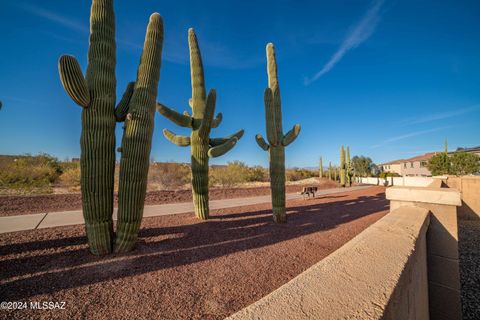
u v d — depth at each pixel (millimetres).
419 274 1792
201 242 4480
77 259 3445
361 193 16328
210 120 5984
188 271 3256
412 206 3053
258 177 23688
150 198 10070
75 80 3297
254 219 6719
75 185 13172
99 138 3629
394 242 1523
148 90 3996
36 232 4656
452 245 2770
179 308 2414
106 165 3697
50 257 3457
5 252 3539
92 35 3791
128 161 3811
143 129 3891
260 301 876
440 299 2875
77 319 2176
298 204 10453
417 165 43500
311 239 4914
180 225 5703
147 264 3400
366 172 44406
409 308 1249
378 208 9250
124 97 4082
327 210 8727
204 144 6430
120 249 3760
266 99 6297
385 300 858
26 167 12789
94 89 3648
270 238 4910
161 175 15445
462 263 5371
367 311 792
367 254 1303
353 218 7141
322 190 18875
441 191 2861
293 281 1020
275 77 6582
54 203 8305
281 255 3969
